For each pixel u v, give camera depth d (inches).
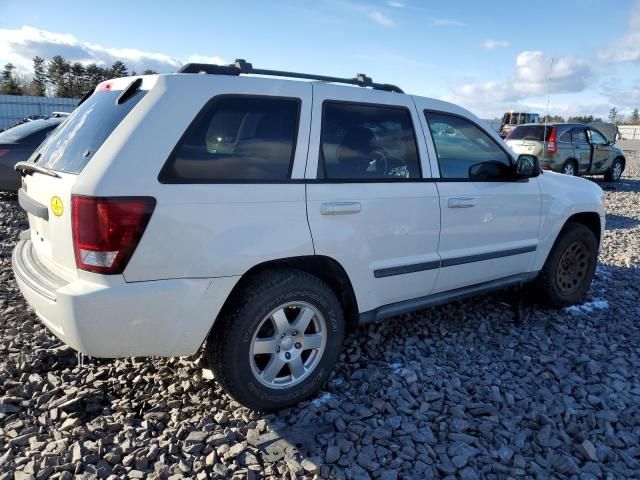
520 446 110.3
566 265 190.5
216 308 108.2
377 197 129.9
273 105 118.6
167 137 103.8
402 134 140.9
